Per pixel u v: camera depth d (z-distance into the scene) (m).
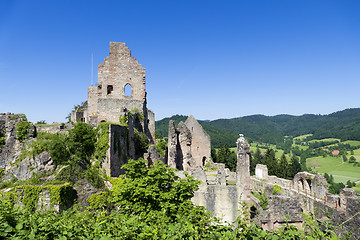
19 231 9.43
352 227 19.80
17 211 10.89
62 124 32.47
